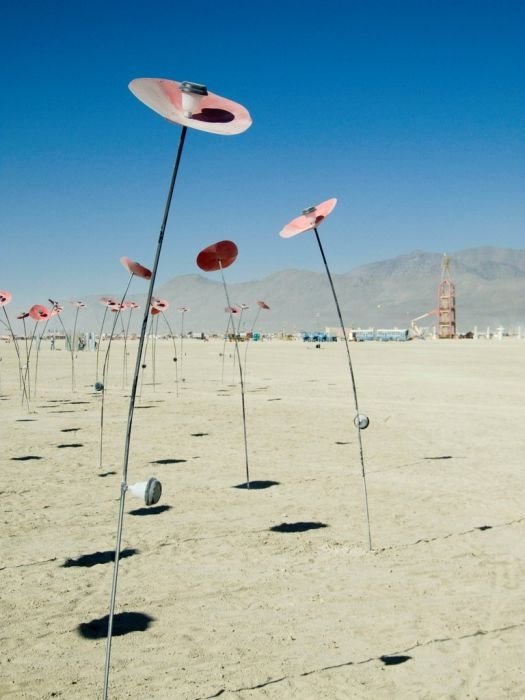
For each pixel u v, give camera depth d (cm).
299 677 473
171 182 426
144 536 805
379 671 481
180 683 465
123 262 873
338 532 819
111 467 1213
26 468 1202
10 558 725
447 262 14525
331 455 1324
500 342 8919
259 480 1105
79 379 3291
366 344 8825
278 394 2511
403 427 1680
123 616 577
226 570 689
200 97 412
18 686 463
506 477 1112
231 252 834
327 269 764
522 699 443
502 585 644
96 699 445
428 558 723
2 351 6756
